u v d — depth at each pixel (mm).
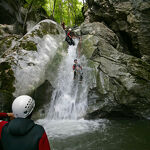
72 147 3139
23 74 5254
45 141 1017
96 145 3186
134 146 3094
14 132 974
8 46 7523
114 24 10000
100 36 8219
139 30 8141
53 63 6457
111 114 5434
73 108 5355
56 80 5957
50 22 8211
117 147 3066
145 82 5656
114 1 9305
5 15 11500
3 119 1248
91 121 4980
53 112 5359
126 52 9328
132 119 5387
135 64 6230
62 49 7496
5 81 4938
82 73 6082
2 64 5230
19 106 1062
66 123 4742
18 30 12328
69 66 6738
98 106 5238
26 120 1054
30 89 5051
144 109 5414
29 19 15469
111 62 6332
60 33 8438
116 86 5555
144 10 7797
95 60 6484
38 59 6012
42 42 6809
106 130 4078
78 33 9180
